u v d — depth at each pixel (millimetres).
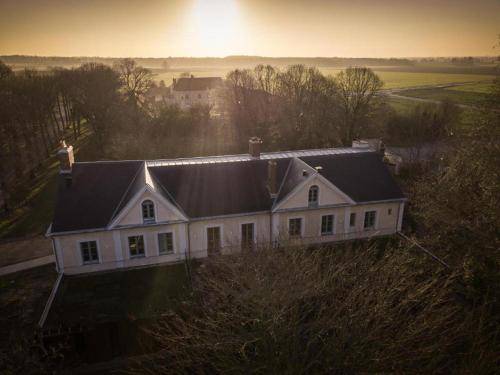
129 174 34219
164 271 31859
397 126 74688
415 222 40375
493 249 24688
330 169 37469
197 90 124500
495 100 28781
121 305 27469
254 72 95000
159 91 133750
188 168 35312
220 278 27422
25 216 47125
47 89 78000
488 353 15641
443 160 40969
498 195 24797
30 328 26516
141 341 24516
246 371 16453
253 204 34125
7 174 60281
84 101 74500
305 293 18172
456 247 28734
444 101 81625
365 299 17516
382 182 37562
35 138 68812
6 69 83812
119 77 92875
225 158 38094
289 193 33594
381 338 16469
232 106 83438
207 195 33875
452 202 28984
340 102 78625
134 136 70625
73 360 23984
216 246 33906
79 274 31359
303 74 98562
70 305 27516
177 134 71625
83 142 80812
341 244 35594
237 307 22109
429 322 17359
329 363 15500
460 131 39250
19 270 34656
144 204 31047
